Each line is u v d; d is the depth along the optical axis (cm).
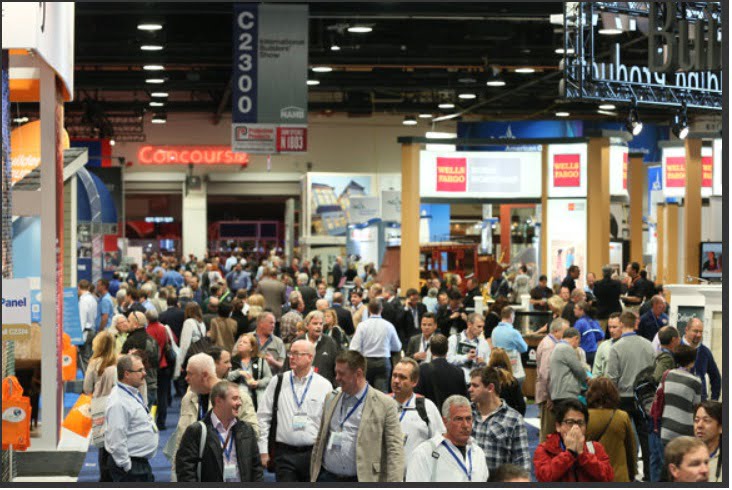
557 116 4744
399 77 3484
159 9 2209
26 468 1142
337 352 1172
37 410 1252
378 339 1310
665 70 1460
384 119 4934
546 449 669
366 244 3531
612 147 2973
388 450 709
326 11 2225
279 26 1866
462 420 632
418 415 754
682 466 567
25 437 920
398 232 3509
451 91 3791
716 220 2894
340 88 3484
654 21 1456
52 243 1185
